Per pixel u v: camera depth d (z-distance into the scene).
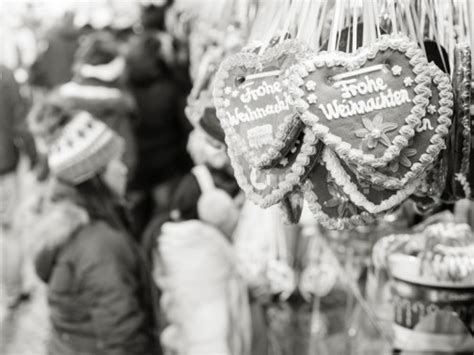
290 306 2.17
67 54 4.39
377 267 1.62
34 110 2.91
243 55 1.10
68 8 4.41
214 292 2.18
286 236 2.11
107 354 2.10
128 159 3.59
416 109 0.97
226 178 2.24
